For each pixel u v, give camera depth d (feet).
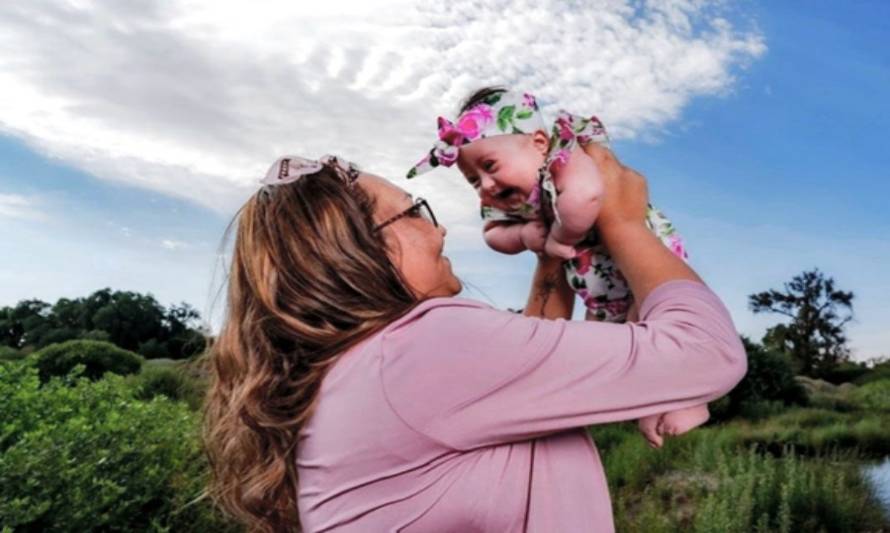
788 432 31.96
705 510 19.11
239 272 3.75
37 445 10.57
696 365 3.26
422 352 3.26
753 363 41.55
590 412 3.19
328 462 3.38
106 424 12.37
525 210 5.01
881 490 22.13
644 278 3.75
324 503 3.40
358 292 3.49
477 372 3.19
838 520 18.97
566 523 3.26
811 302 64.85
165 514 11.66
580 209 4.13
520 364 3.19
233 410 3.68
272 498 3.76
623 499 21.98
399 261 3.71
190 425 13.78
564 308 5.17
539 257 5.19
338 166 3.91
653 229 4.73
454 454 3.22
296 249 3.53
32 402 13.17
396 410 3.22
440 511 3.19
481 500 3.18
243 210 3.84
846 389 48.37
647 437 4.07
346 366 3.42
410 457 3.22
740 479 20.74
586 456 3.47
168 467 12.28
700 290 3.57
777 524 18.89
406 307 3.56
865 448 29.91
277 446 3.62
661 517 19.88
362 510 3.28
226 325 3.84
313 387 3.50
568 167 4.36
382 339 3.39
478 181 5.22
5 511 9.34
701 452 26.14
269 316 3.52
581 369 3.19
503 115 5.01
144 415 14.20
